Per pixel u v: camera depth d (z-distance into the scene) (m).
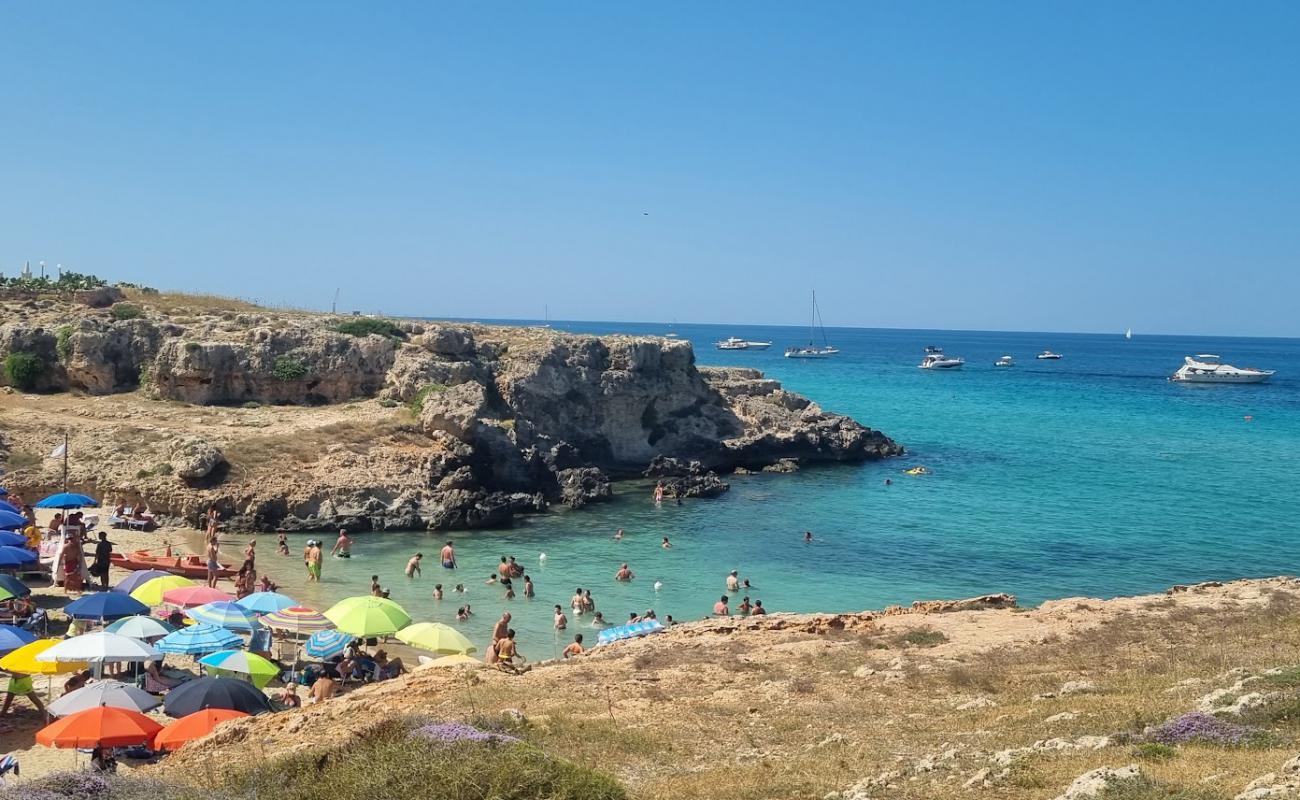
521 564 50.91
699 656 27.09
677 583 47.88
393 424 65.31
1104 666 23.98
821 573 50.12
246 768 16.27
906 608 35.16
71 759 22.22
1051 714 18.91
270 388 70.75
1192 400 151.88
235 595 39.44
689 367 88.75
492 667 26.56
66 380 69.56
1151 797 12.47
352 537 55.56
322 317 86.50
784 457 87.31
